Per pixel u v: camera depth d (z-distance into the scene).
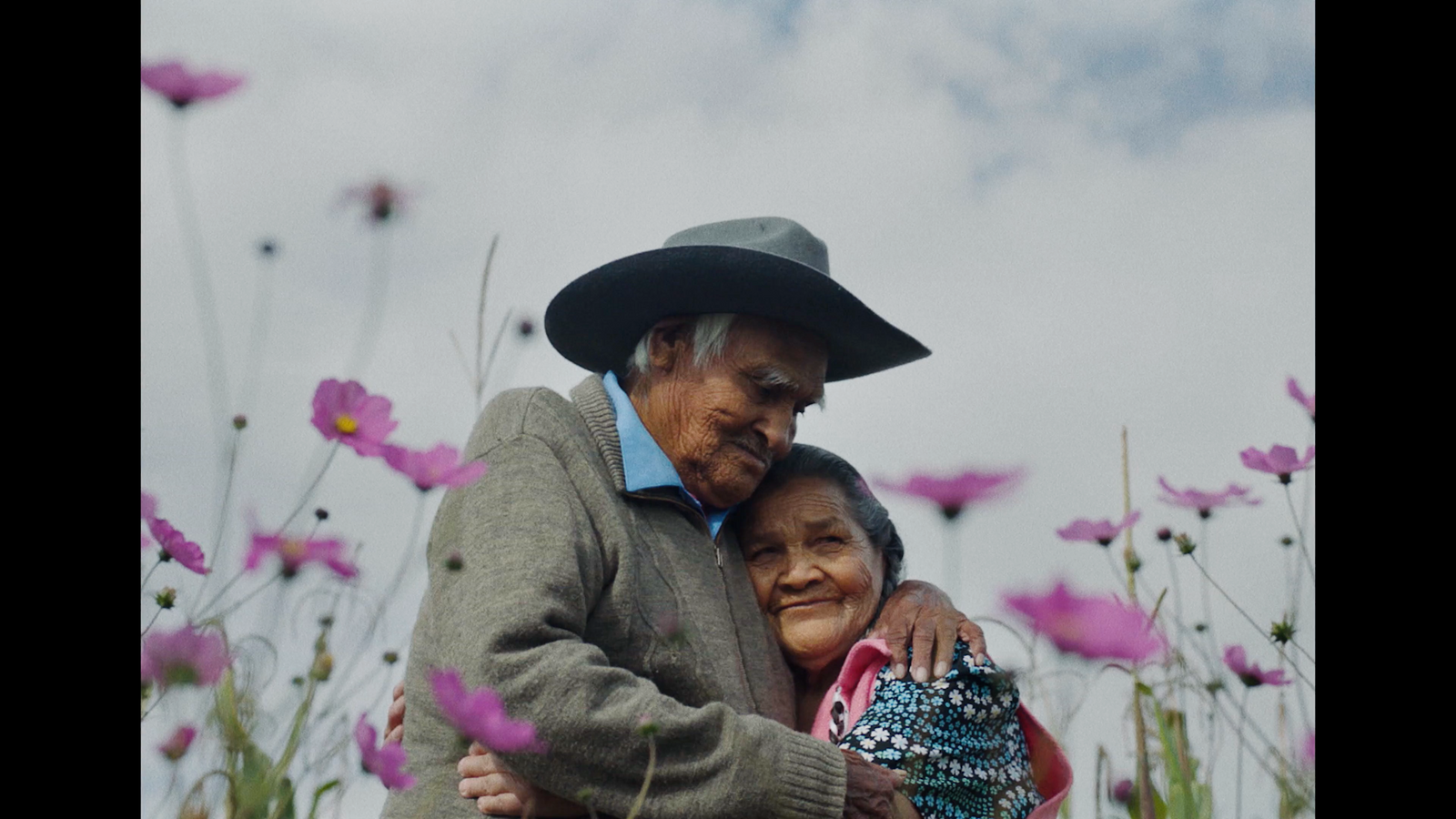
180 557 1.78
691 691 2.19
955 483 1.69
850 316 2.46
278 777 1.66
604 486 2.25
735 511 2.52
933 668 2.23
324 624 1.72
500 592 2.01
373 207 1.84
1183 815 2.16
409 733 2.17
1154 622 1.96
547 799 2.03
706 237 2.66
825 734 2.32
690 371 2.41
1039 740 2.28
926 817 2.10
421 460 1.78
